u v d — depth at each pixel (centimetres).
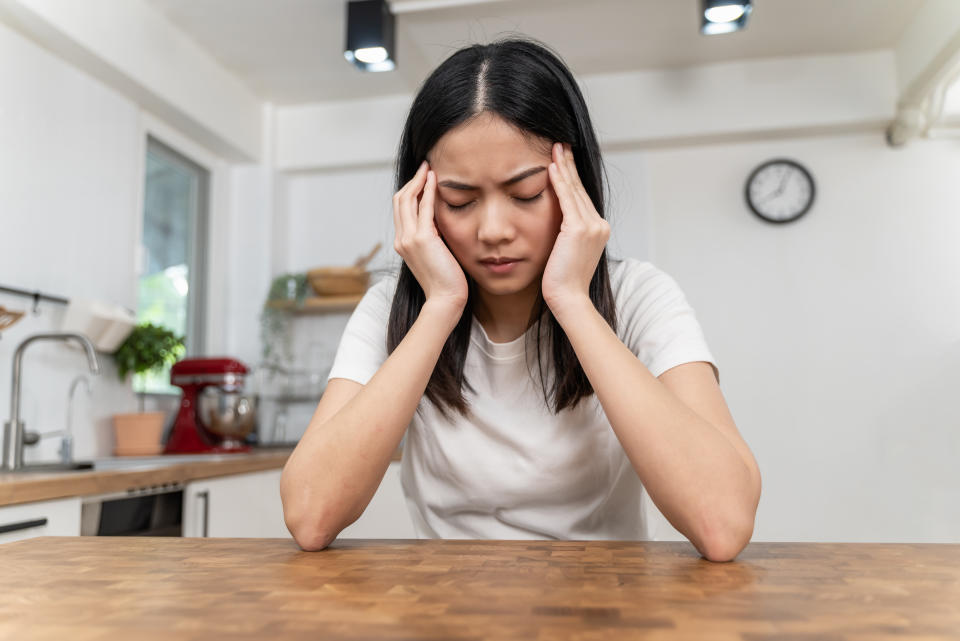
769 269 367
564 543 72
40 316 249
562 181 91
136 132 307
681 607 45
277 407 380
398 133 385
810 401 357
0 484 154
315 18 310
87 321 256
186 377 295
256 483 257
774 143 373
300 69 356
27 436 227
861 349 357
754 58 358
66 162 266
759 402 360
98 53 265
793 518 352
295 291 368
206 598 48
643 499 110
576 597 47
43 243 254
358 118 390
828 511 351
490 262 93
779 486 354
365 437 83
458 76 90
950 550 66
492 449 104
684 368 93
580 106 95
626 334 106
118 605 46
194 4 297
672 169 380
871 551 67
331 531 78
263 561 62
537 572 56
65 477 173
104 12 268
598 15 313
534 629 40
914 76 323
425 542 75
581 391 99
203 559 64
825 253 364
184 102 319
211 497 229
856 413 354
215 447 295
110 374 284
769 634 39
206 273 368
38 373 246
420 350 91
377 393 87
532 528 105
